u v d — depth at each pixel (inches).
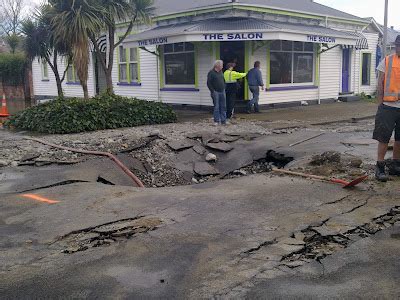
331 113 641.0
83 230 203.8
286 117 598.5
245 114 637.3
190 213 221.5
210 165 366.9
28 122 517.7
